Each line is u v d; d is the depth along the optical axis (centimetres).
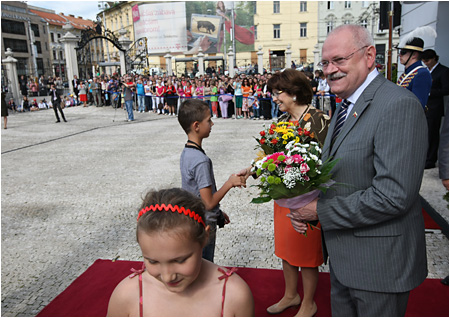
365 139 147
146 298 121
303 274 233
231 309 118
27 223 427
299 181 159
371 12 3219
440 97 502
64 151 845
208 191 218
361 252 152
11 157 795
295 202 165
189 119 223
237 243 356
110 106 1895
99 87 1888
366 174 150
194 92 1450
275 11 3938
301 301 258
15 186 575
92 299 273
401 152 137
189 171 221
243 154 715
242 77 1381
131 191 529
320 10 3769
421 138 139
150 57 4381
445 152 254
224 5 4069
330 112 1118
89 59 2319
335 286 179
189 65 4184
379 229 148
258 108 1252
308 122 229
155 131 1099
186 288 119
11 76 2130
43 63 4803
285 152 185
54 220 434
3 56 3916
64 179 606
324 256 185
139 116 1519
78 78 2128
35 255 350
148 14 4272
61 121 1430
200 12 4166
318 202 159
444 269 290
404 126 138
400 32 777
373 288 150
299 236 225
